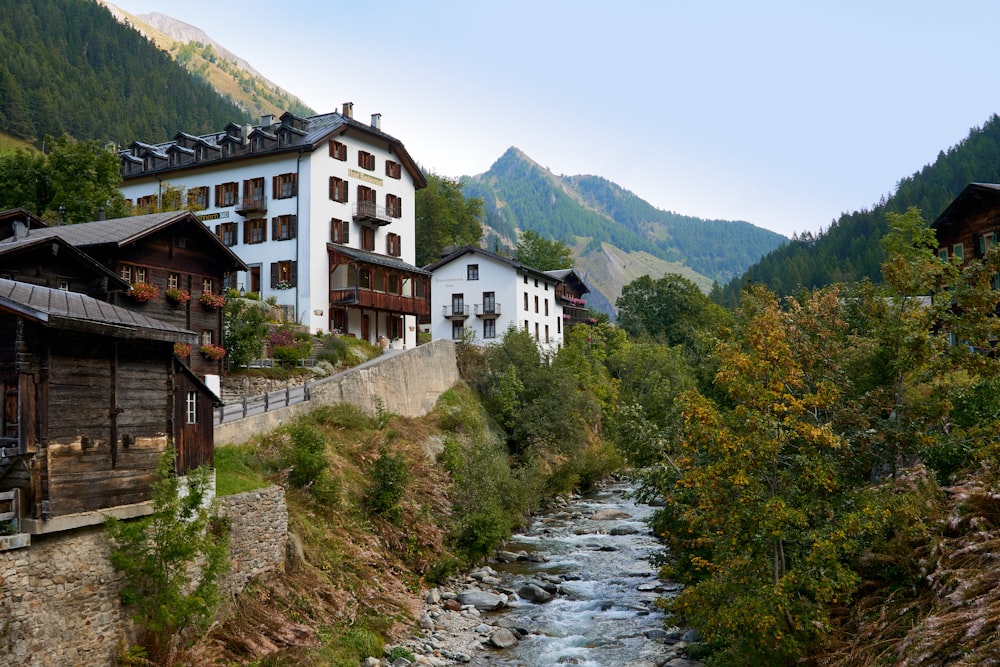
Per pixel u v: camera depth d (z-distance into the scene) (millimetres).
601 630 24594
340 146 55844
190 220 34875
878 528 16094
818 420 18281
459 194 108188
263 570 22406
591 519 42375
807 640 16469
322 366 45344
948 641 13812
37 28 187750
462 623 25109
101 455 17484
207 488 19172
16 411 16188
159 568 17406
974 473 18797
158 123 183875
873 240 162500
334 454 31859
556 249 116812
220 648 18828
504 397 51156
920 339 18703
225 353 37875
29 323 15938
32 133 132250
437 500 34188
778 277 180125
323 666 19562
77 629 16344
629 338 97812
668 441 24844
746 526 16672
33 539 15703
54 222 45750
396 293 58656
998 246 18688
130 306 32500
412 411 44781
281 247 53750
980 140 188750
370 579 26047
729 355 17344
